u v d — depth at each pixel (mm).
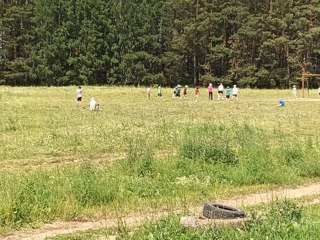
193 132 21891
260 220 8352
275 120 32469
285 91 80500
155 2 97375
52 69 90188
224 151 15305
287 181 14008
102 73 95125
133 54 93312
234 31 103500
